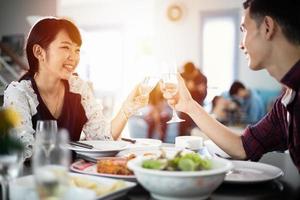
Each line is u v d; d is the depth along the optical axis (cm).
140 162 95
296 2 114
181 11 595
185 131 280
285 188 105
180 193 86
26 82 154
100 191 88
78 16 731
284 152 164
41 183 71
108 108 562
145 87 165
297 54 118
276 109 144
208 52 586
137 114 172
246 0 124
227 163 93
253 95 492
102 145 144
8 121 81
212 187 88
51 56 147
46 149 77
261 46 120
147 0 657
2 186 95
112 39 704
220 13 573
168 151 137
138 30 678
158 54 614
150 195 95
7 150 80
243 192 100
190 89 258
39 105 152
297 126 126
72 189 83
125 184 94
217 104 477
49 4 373
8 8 396
